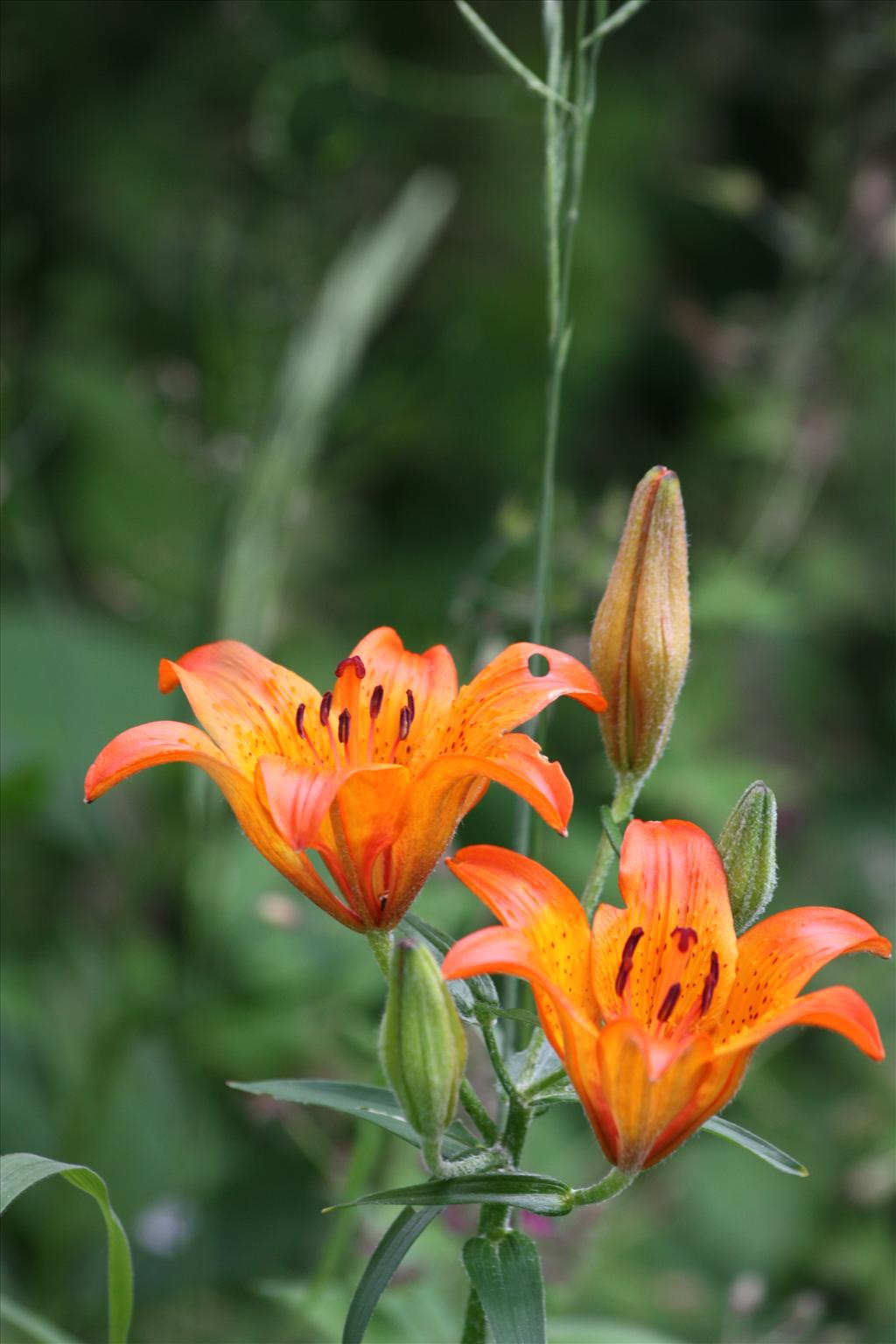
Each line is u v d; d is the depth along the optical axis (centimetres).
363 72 173
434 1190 88
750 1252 142
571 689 90
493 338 234
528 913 87
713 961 89
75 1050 132
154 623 169
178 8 240
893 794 204
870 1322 138
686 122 247
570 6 170
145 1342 119
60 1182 123
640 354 239
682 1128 87
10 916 144
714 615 151
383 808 89
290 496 118
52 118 241
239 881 124
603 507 122
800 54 247
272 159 173
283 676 93
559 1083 91
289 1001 122
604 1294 124
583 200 237
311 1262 123
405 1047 87
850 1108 147
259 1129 128
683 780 152
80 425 206
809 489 181
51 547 171
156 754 89
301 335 137
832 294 172
